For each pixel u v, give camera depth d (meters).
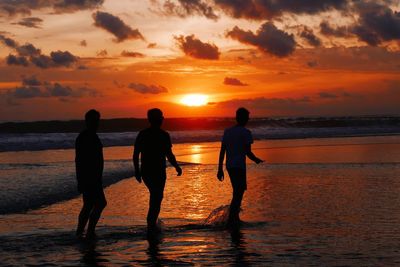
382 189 12.21
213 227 8.12
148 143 7.61
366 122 64.75
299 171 16.44
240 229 7.90
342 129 52.44
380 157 21.77
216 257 6.19
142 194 12.17
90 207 7.50
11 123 52.12
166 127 56.59
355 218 8.70
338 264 5.80
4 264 5.93
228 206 8.89
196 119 65.00
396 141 33.59
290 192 11.85
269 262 5.93
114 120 58.91
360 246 6.70
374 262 5.87
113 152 26.86
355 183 13.35
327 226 8.07
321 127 60.06
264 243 6.93
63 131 50.28
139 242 7.07
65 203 10.78
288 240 7.10
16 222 8.69
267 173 15.91
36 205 10.48
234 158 8.34
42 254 6.41
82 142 7.44
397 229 7.80
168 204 10.48
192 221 8.67
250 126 60.66
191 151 27.69
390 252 6.35
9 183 13.27
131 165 18.42
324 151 25.61
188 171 17.17
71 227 8.23
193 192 12.18
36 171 16.02
